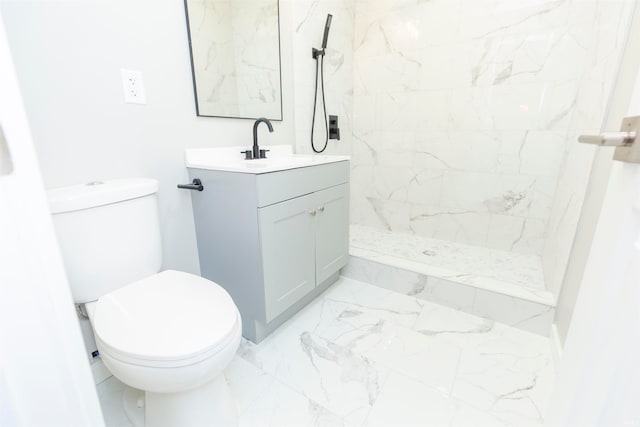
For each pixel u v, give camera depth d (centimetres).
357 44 232
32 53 87
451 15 192
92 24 98
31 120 90
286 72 178
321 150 217
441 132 213
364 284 189
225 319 84
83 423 45
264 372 119
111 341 74
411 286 174
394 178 240
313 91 200
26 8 85
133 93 112
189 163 132
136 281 103
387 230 253
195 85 132
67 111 96
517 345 133
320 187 148
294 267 139
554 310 135
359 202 262
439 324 149
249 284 127
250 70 156
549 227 184
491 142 197
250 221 118
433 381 114
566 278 127
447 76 202
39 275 37
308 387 112
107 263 96
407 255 196
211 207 130
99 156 105
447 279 161
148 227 106
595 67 137
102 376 114
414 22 206
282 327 146
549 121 177
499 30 180
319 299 171
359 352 130
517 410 102
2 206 34
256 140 152
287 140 187
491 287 152
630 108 43
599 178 103
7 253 34
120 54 106
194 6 127
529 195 192
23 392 37
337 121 227
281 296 133
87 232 91
